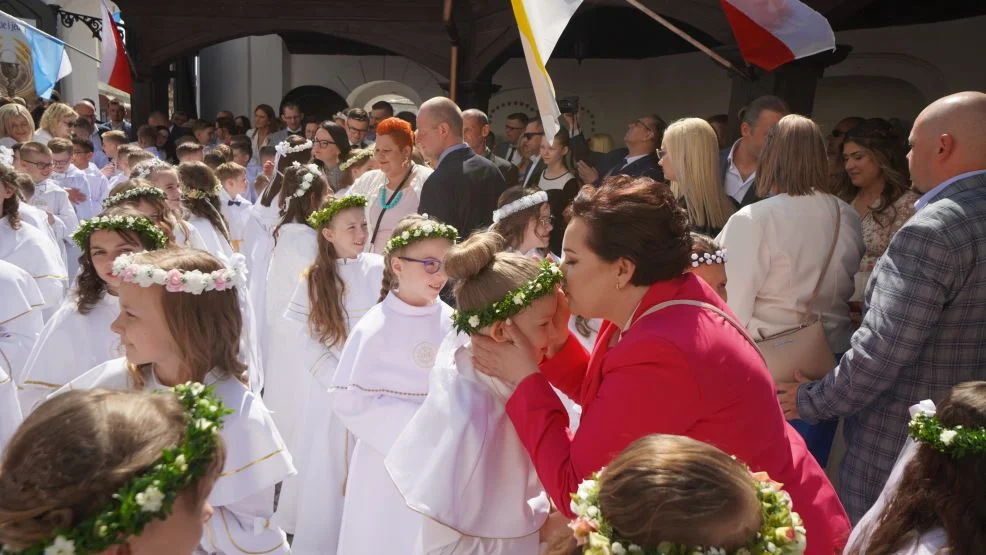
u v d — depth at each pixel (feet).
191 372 7.56
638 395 6.26
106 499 4.05
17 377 11.48
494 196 17.44
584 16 36.68
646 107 49.80
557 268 7.20
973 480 5.68
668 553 4.50
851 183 15.78
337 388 10.92
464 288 7.37
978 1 30.68
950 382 9.02
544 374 7.88
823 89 41.52
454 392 7.59
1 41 52.85
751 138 15.28
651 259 6.64
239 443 7.40
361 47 56.13
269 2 39.52
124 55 39.11
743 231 11.06
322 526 13.33
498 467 7.52
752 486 4.78
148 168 18.52
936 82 34.01
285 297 16.11
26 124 28.45
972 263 8.77
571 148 24.04
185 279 7.38
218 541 7.22
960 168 9.12
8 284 11.54
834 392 9.46
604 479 4.89
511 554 7.66
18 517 3.94
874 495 9.63
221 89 60.59
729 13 16.62
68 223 23.99
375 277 14.44
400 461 7.56
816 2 21.22
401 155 18.76
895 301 8.94
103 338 10.78
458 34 36.35
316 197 16.55
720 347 6.32
